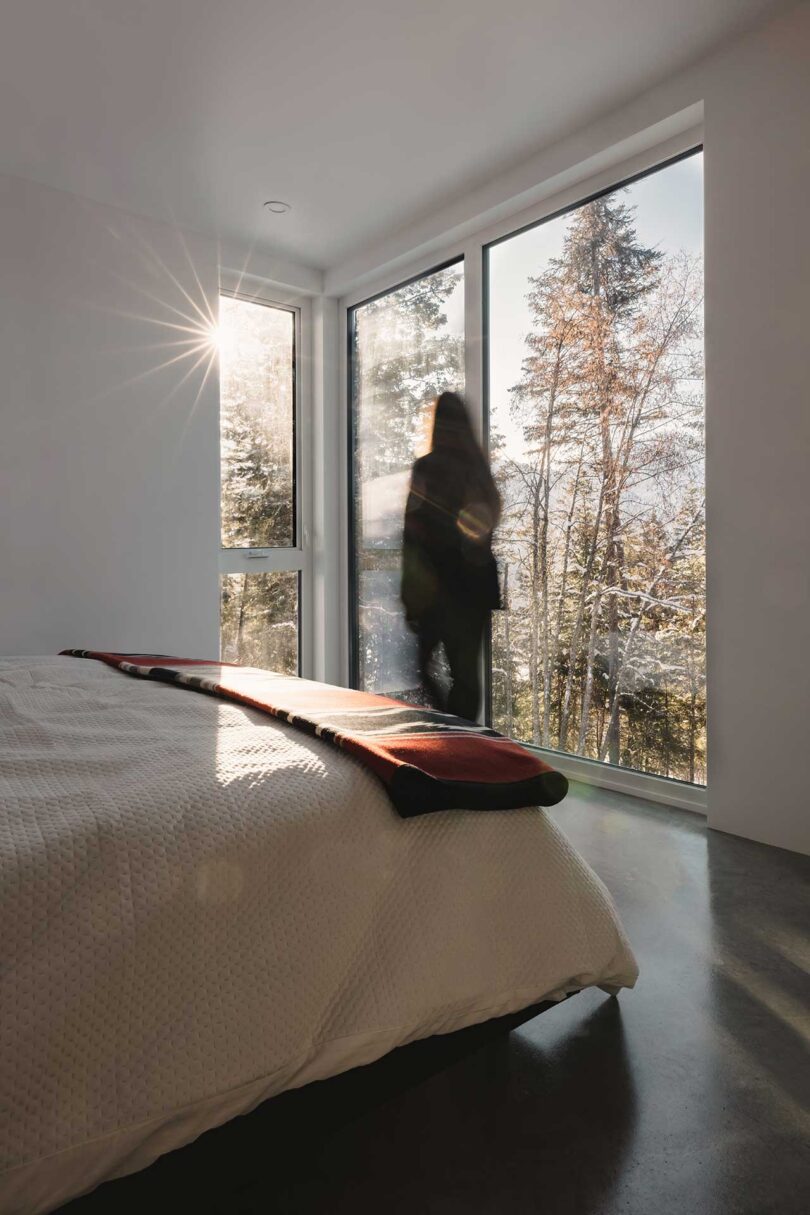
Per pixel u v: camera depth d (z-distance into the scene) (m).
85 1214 1.03
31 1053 0.85
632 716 2.92
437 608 2.77
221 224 3.65
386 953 1.14
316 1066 1.05
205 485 3.77
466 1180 1.10
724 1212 1.04
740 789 2.48
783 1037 1.43
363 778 1.25
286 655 4.30
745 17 2.33
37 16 2.27
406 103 2.73
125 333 3.51
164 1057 0.93
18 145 2.96
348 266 4.07
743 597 2.47
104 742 1.40
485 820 1.32
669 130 2.70
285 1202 1.06
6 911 0.88
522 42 2.42
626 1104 1.25
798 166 2.31
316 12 2.26
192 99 2.68
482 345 3.50
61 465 3.35
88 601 3.43
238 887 1.04
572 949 1.33
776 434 2.38
